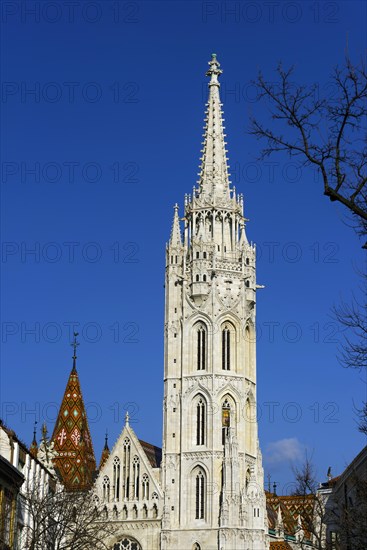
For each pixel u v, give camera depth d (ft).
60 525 357.41
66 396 604.08
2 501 286.66
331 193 128.77
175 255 615.98
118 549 566.36
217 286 603.26
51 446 542.16
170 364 595.06
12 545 293.23
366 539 281.74
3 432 316.19
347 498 350.84
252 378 602.03
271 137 131.85
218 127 650.84
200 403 583.58
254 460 582.35
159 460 614.34
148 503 565.53
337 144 130.00
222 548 543.39
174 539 556.92
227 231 624.59
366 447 340.59
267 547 571.69
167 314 607.37
